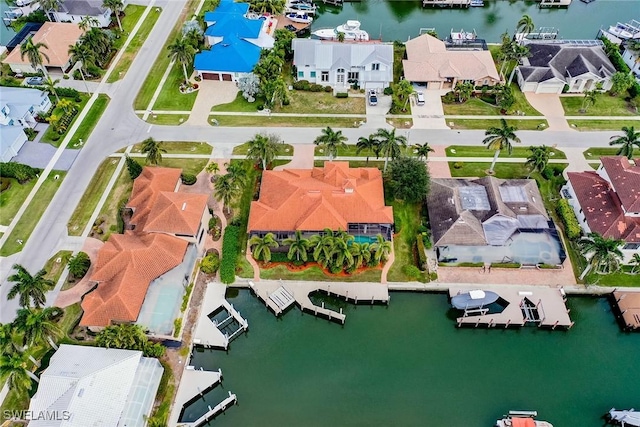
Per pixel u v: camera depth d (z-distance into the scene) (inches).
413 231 3272.6
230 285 3031.5
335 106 4207.7
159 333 2691.9
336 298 3029.0
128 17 5221.5
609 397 2647.6
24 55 4370.1
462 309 2950.3
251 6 5132.9
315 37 4992.6
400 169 3253.0
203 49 4653.1
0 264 3085.6
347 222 3132.4
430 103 4237.2
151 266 2854.3
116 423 2309.3
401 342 2876.5
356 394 2664.9
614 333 2901.1
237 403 2625.5
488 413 2591.0
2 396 2544.3
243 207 3403.1
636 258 2923.2
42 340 2588.6
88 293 2876.5
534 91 4340.6
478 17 5526.6
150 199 3181.6
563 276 3034.0
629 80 4158.5
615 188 3154.5
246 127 4001.0
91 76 4463.6
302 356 2819.9
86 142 3865.7
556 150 3806.6
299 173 3430.1
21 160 3693.4
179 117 4092.0
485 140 3425.2
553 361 2795.3
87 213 3373.5
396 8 5669.3
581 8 5689.0
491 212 3189.0
